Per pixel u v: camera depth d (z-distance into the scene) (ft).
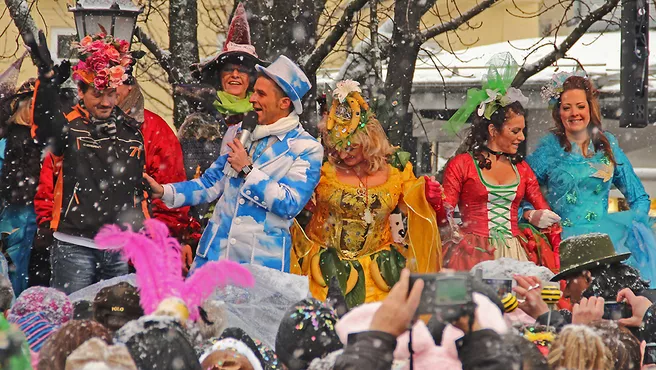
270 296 24.41
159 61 41.86
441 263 29.12
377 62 37.73
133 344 14.92
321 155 27.32
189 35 40.57
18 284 31.94
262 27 36.86
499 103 32.63
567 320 21.20
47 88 27.04
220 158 27.81
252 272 24.49
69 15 68.54
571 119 33.81
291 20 36.73
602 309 18.75
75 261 27.12
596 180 33.55
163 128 30.50
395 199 29.07
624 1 38.65
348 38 45.19
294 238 29.14
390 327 13.07
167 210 30.04
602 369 15.23
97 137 27.53
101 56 27.40
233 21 32.35
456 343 13.78
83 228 27.20
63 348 15.49
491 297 14.05
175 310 15.79
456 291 13.44
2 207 32.09
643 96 38.70
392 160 29.71
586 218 33.40
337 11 57.26
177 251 17.26
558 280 25.00
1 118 31.89
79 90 27.63
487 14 80.43
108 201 27.40
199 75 33.12
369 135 28.73
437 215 29.71
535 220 32.32
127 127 28.02
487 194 32.22
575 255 24.72
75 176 27.35
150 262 16.84
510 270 26.71
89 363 13.88
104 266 27.45
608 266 24.58
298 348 16.75
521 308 21.36
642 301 20.85
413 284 13.38
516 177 32.58
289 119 27.35
